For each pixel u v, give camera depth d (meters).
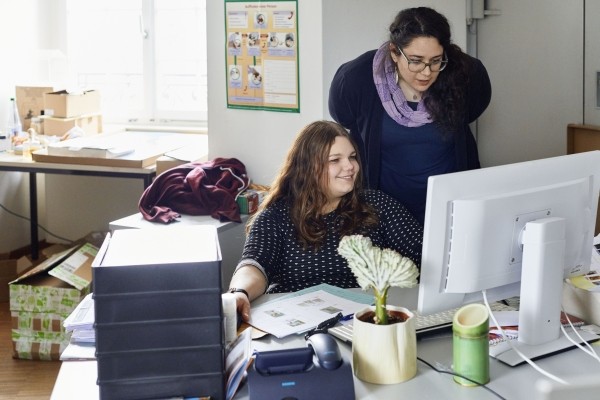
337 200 2.63
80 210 5.32
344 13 3.76
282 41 3.87
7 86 4.96
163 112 5.16
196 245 1.85
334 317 2.16
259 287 2.43
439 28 2.82
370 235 2.63
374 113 3.11
